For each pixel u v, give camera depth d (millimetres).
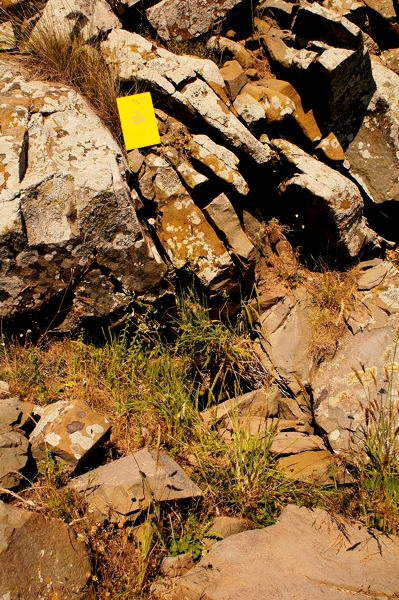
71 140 2234
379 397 2238
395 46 3023
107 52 2559
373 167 2703
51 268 2131
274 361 2410
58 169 2139
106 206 2139
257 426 2230
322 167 2586
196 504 1897
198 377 2381
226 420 2232
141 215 2363
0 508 1573
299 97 2688
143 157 2387
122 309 2273
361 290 2584
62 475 1854
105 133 2309
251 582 1677
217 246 2359
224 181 2408
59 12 2568
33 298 2156
